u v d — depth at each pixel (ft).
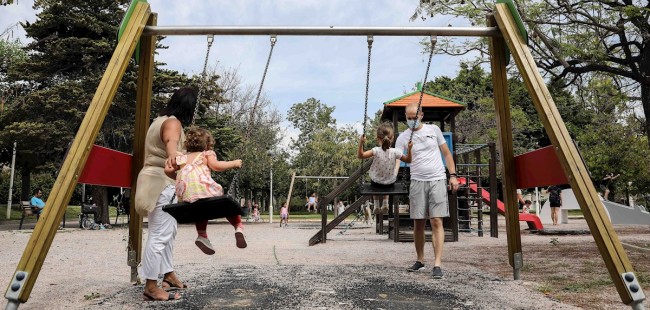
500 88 15.48
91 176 12.24
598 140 83.15
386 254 24.71
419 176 16.42
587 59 34.65
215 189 11.57
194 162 11.77
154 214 12.34
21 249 29.91
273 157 122.52
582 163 10.69
